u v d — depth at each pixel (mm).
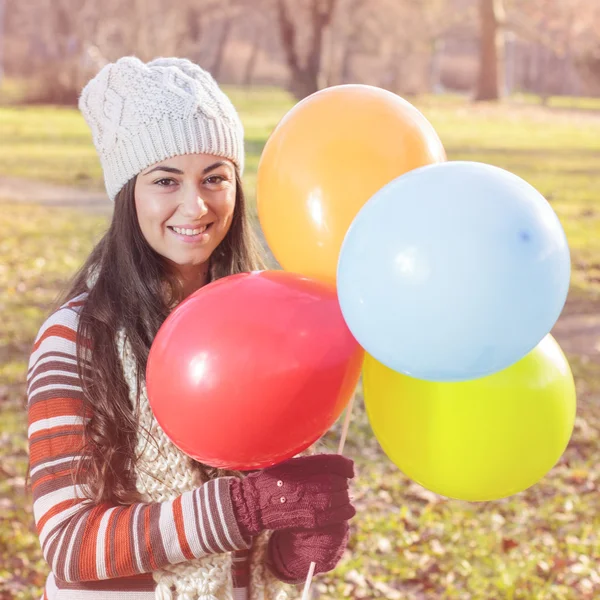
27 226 13188
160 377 1734
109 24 38156
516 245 1596
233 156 2098
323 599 4547
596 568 4945
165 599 1864
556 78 60062
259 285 1771
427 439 1974
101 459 1837
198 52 47688
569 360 8531
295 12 30344
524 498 5676
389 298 1627
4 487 5379
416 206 1640
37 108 32656
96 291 2004
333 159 1946
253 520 1766
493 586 4727
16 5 49125
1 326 8461
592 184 18797
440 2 48219
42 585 4527
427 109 36875
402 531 5195
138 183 2049
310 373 1700
